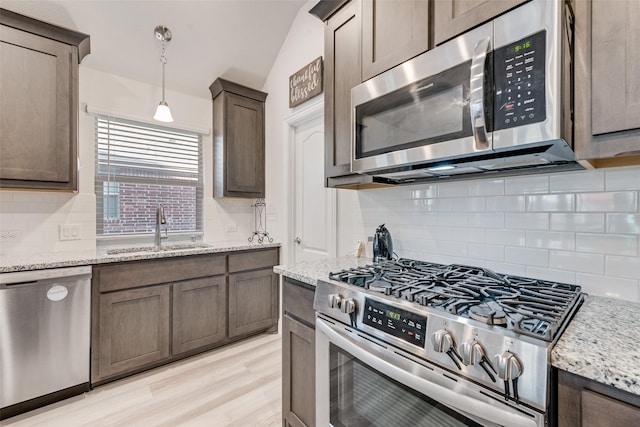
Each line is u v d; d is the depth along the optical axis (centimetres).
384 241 175
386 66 138
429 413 91
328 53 172
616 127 81
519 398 69
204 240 307
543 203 124
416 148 118
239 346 264
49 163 197
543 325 75
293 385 152
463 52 104
